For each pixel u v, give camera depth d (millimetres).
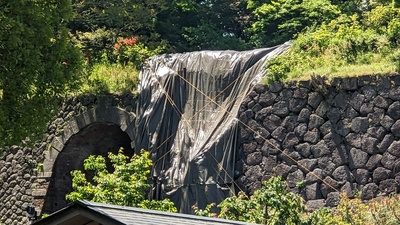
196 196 25094
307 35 26484
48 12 19859
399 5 26688
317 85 23781
